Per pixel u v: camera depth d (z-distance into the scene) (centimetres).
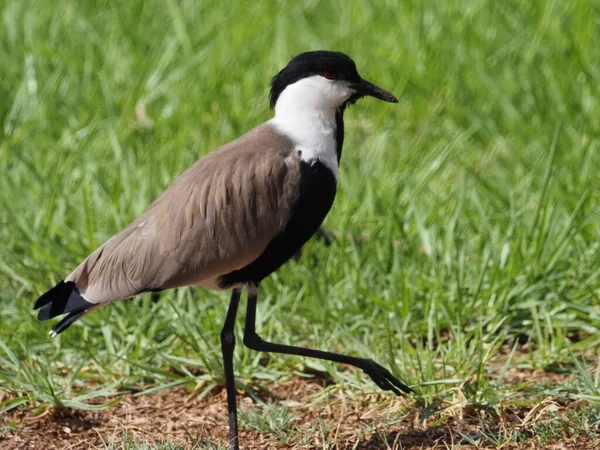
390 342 1010
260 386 1038
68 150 1477
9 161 1448
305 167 937
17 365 1028
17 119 1576
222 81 1644
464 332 1112
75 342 1116
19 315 1148
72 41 1766
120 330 1113
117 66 1695
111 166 1422
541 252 1162
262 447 931
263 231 922
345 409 987
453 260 1187
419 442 917
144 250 911
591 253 1184
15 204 1320
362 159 1446
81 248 1236
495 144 1495
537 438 888
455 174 1431
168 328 1076
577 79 1583
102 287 913
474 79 1628
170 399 1029
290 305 1159
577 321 1121
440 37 1723
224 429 970
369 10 1845
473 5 1791
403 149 1500
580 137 1426
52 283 1181
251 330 955
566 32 1673
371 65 1686
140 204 1283
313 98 960
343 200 1331
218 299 1158
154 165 1398
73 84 1645
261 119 1564
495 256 1177
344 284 1182
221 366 1044
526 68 1620
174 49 1716
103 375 1055
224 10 1875
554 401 947
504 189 1360
